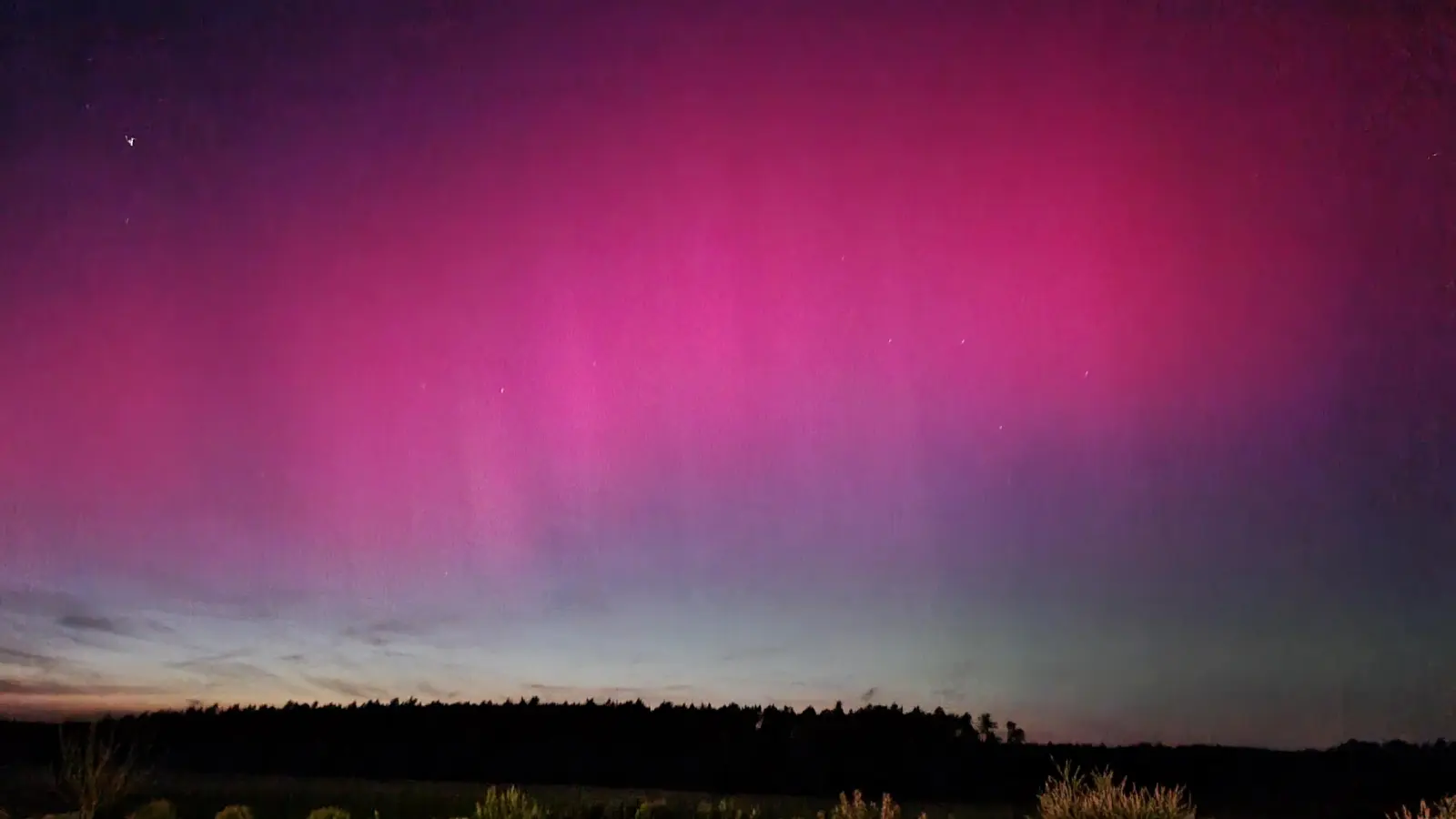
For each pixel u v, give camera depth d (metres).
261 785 33.34
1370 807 28.48
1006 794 37.09
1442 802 16.30
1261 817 27.81
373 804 25.84
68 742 20.06
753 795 37.56
